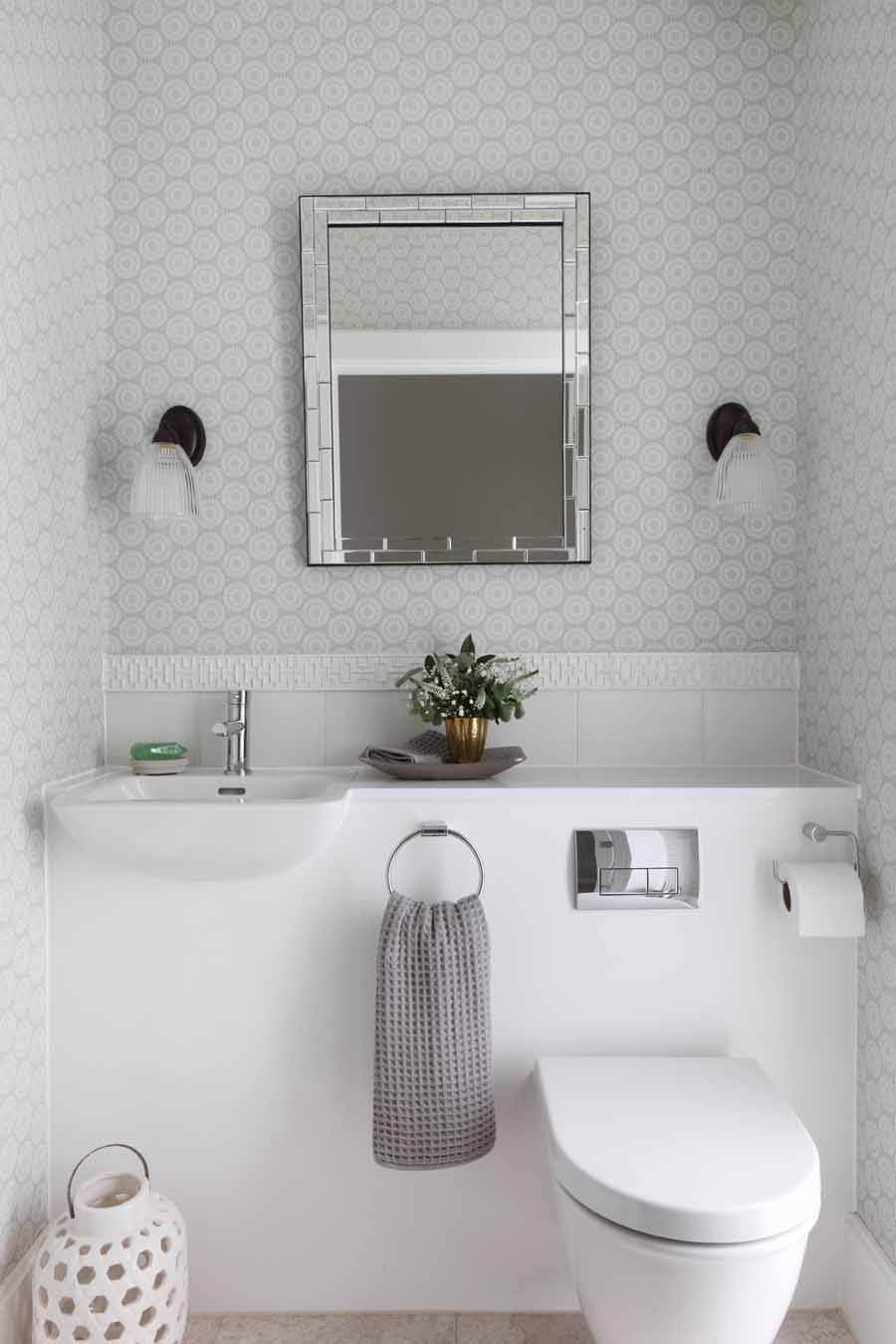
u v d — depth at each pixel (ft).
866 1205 5.54
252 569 6.72
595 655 6.70
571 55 6.66
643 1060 5.29
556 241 6.60
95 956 5.65
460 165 6.67
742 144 6.66
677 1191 4.00
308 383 6.59
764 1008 5.69
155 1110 5.68
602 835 5.61
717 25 6.66
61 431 5.88
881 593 5.38
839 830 5.67
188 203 6.65
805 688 6.56
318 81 6.66
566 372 6.62
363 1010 5.64
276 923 5.63
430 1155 5.25
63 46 5.93
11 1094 5.19
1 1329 4.85
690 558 6.73
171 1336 4.98
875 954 5.45
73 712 6.12
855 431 5.73
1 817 5.10
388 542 6.66
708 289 6.68
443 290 6.61
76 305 6.14
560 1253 5.68
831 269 6.06
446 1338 5.51
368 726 6.70
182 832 5.17
